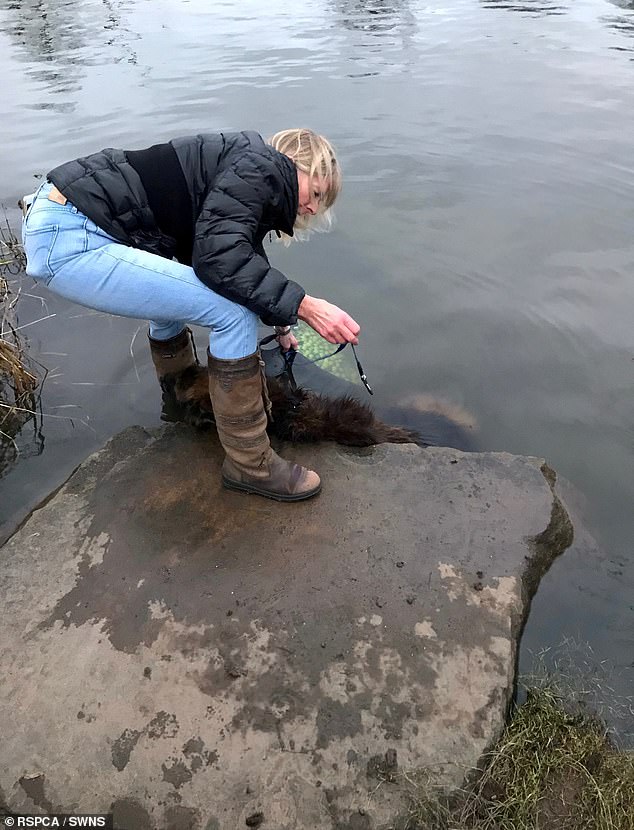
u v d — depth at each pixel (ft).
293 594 7.30
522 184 17.39
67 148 19.49
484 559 7.73
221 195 6.75
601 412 10.37
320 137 7.55
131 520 8.31
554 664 6.92
